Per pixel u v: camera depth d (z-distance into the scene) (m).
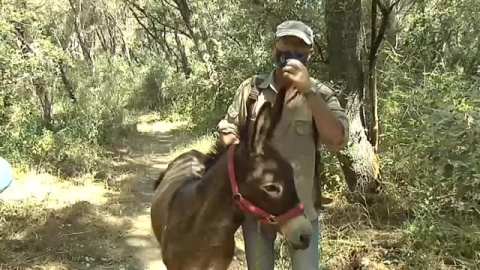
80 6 19.39
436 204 5.93
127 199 8.60
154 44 38.16
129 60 31.44
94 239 6.74
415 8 10.30
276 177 2.64
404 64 9.34
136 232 7.11
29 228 6.95
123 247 6.57
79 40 20.50
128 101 25.83
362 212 6.66
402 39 10.02
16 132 10.28
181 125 19.52
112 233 6.98
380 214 6.67
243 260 5.82
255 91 3.07
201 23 17.91
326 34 7.31
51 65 11.83
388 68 8.80
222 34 14.93
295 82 2.74
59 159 10.45
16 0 10.44
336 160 7.58
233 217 2.94
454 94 6.95
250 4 9.41
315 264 3.16
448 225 5.61
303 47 2.97
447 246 5.41
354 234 6.04
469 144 5.00
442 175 5.15
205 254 3.07
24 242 6.52
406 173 7.14
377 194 7.00
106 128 14.57
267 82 3.07
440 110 5.57
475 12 9.51
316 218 3.17
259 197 2.65
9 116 10.37
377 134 7.37
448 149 5.09
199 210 3.06
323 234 6.05
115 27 29.92
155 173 10.88
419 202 6.36
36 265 5.89
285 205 2.63
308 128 3.03
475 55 9.64
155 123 21.52
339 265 5.41
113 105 16.77
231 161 2.80
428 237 5.50
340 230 6.24
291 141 3.02
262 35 10.35
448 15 9.73
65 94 14.06
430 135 5.27
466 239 5.43
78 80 14.93
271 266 3.26
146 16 27.38
